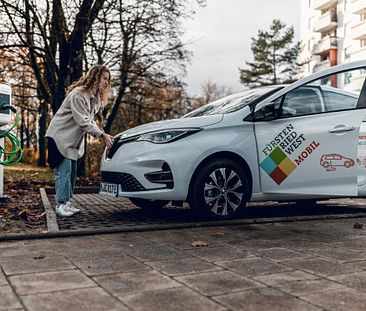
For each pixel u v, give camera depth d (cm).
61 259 376
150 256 387
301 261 371
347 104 608
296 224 550
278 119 581
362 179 598
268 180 573
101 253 397
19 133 4250
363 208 712
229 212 562
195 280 318
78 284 308
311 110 597
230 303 273
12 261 369
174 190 532
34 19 1227
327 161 588
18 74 1560
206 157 545
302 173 582
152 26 1346
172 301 276
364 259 378
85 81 573
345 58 4512
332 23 4600
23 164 3328
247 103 598
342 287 303
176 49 1528
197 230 510
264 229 516
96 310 261
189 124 555
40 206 687
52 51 1320
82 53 1298
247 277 326
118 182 565
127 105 1912
